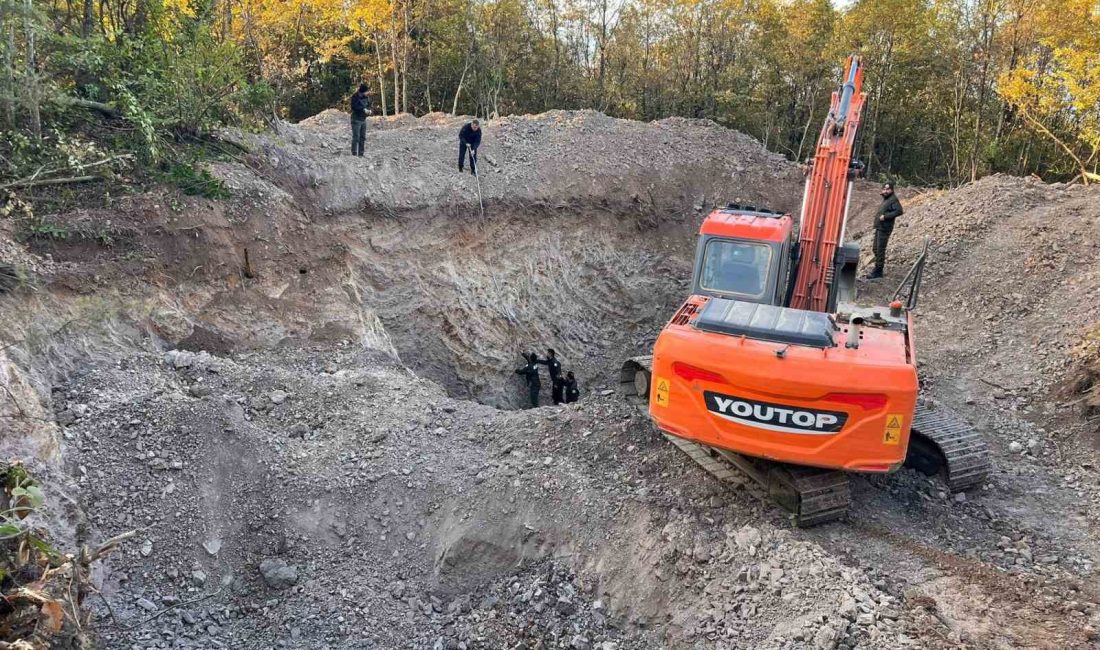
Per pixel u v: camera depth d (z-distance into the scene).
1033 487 8.34
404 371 10.82
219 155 12.51
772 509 7.41
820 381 6.36
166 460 7.93
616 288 16.48
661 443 8.50
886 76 26.08
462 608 7.48
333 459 8.50
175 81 11.92
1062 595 6.37
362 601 7.49
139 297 9.88
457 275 14.57
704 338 6.83
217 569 7.48
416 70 28.12
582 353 15.58
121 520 7.43
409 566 7.78
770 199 18.23
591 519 7.66
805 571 6.45
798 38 25.83
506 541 7.76
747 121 28.06
